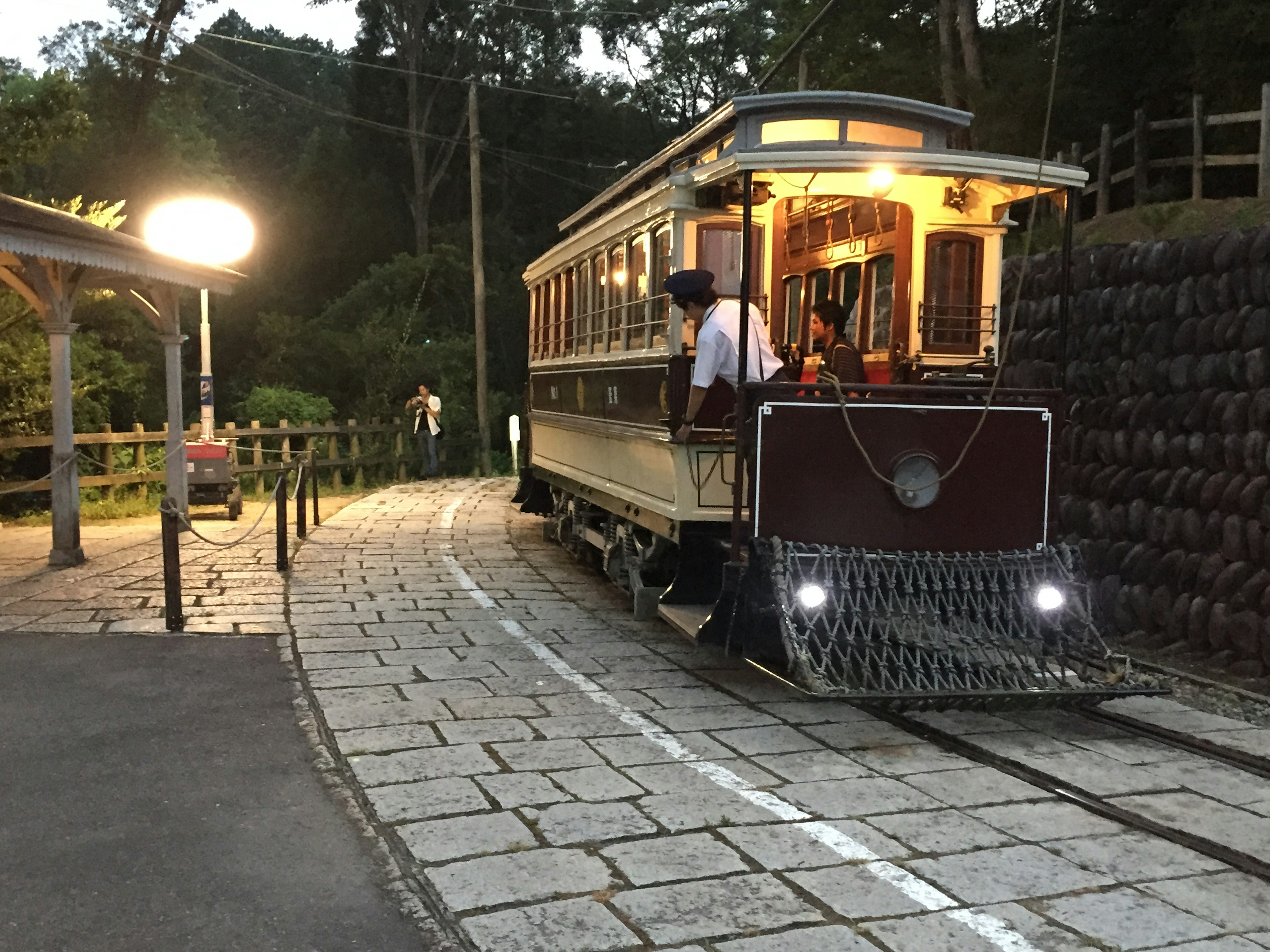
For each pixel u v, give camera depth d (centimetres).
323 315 3216
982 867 409
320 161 3788
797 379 733
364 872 403
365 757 522
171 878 397
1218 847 425
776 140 684
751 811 460
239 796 476
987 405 633
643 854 414
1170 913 374
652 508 765
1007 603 619
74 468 1038
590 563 1098
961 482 641
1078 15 1995
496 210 4312
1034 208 607
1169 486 766
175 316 1235
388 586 967
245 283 3192
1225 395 722
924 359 734
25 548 1135
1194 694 663
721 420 695
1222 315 729
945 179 683
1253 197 1468
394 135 4069
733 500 623
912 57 2138
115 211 1483
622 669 700
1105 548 813
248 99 5159
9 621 789
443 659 714
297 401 2197
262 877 398
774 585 589
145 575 979
